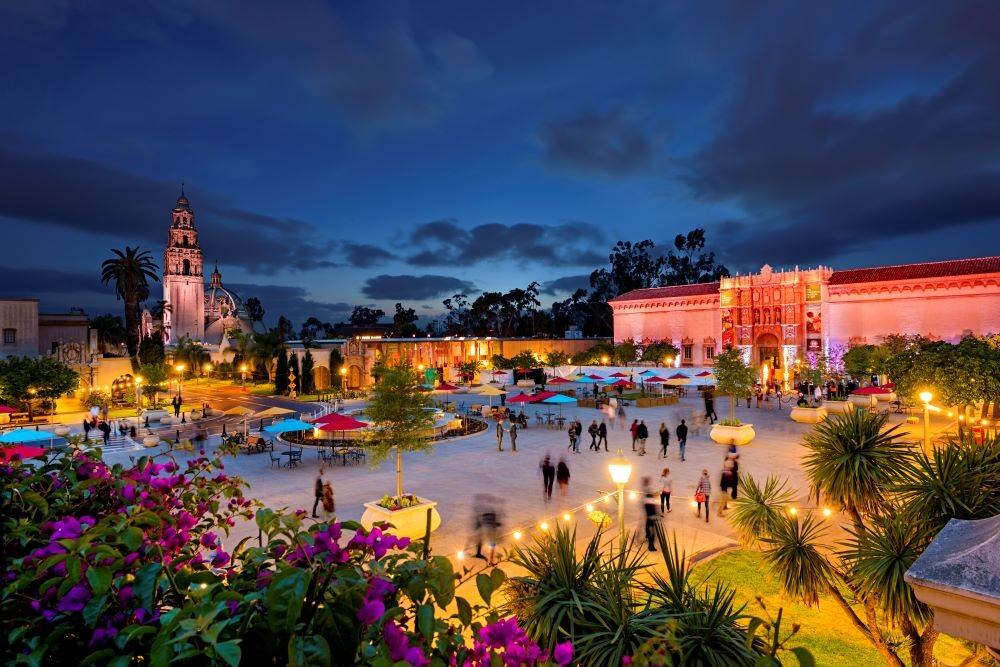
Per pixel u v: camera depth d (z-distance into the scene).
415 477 20.89
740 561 12.49
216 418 39.88
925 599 3.29
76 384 37.44
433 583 2.85
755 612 10.30
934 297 48.44
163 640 2.05
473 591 10.46
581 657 5.18
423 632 2.57
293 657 2.02
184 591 2.55
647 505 13.37
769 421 33.34
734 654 5.12
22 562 2.71
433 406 16.17
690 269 105.94
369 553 2.96
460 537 14.20
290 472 22.25
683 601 6.00
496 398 49.78
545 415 37.38
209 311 143.50
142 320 118.75
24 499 3.55
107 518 3.29
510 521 15.41
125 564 2.90
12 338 48.34
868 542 7.79
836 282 53.88
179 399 39.72
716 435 26.47
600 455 24.47
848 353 45.62
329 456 25.11
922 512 7.51
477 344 67.56
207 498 4.41
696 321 64.19
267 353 70.44
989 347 23.67
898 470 8.94
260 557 2.99
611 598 5.46
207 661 2.31
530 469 21.97
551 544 6.28
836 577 9.77
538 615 5.66
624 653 5.03
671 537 13.99
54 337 53.97
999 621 2.94
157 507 3.85
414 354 62.56
